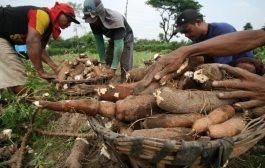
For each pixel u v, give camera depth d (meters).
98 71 5.36
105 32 5.67
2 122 4.34
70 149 3.66
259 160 3.42
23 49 6.04
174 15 52.38
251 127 2.50
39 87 5.08
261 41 2.67
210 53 2.67
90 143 3.69
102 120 2.77
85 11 5.52
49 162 3.38
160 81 2.63
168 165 2.20
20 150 3.52
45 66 8.54
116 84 2.95
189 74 2.77
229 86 2.57
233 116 2.62
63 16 4.78
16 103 4.33
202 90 2.78
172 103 2.52
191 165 2.16
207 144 2.08
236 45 2.66
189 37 4.18
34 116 4.07
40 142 3.90
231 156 2.39
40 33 4.65
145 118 2.59
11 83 4.76
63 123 4.39
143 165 2.27
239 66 3.41
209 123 2.39
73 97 4.48
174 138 2.31
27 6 4.71
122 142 2.08
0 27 4.64
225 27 4.05
